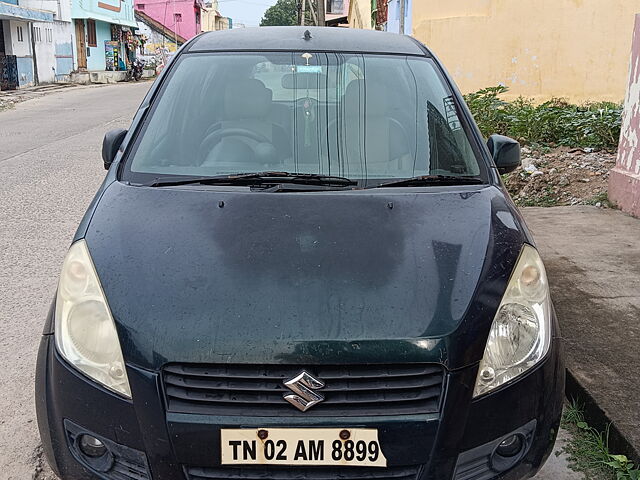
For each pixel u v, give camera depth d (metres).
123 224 2.47
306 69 3.34
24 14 24.58
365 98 3.24
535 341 2.25
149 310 2.12
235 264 2.25
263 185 2.80
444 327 2.09
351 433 1.99
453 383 2.05
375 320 2.09
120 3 39.59
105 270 2.27
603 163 7.90
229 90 3.25
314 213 2.51
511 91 12.25
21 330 4.05
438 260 2.30
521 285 2.31
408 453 2.01
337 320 2.08
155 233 2.40
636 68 6.20
